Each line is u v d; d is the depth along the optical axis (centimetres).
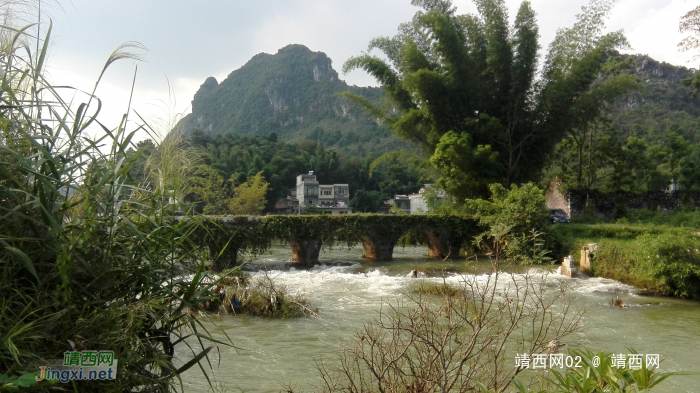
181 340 317
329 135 11744
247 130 13838
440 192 3644
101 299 286
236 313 1180
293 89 15062
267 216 2220
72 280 266
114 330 272
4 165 268
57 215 273
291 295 1353
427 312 453
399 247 3419
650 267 1530
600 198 3491
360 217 2403
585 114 2797
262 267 2227
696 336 999
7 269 258
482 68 2833
